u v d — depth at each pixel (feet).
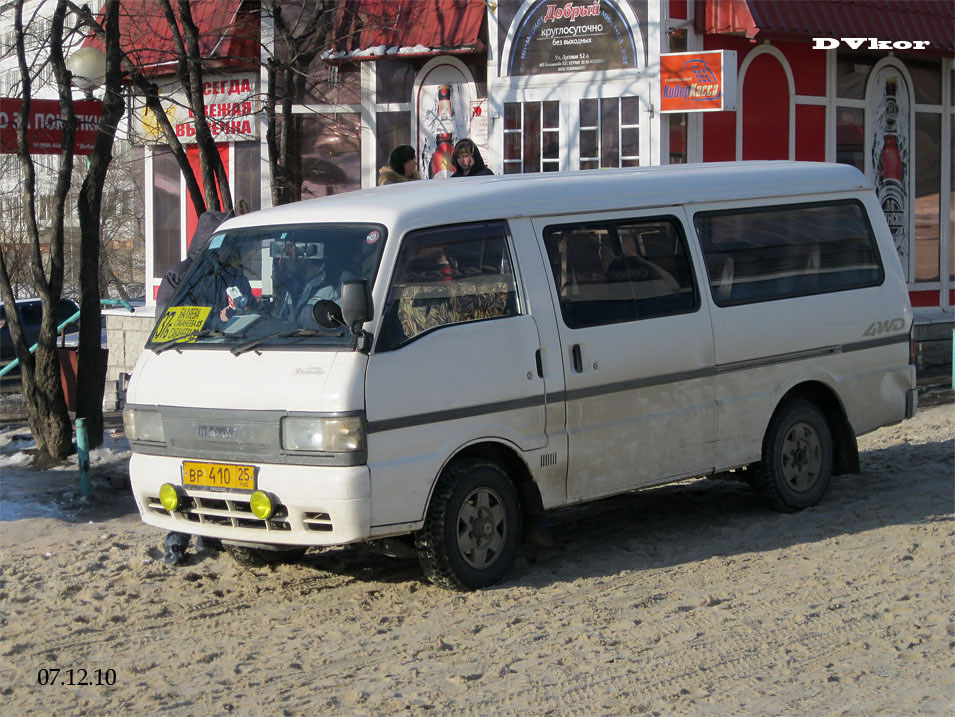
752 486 28.37
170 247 57.31
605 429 24.58
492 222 23.43
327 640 20.13
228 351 22.33
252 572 24.94
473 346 22.49
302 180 51.65
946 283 56.49
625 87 45.70
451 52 46.78
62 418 38.60
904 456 35.47
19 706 17.56
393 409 21.17
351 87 50.57
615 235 25.32
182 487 22.34
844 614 20.71
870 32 47.55
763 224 28.04
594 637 19.66
